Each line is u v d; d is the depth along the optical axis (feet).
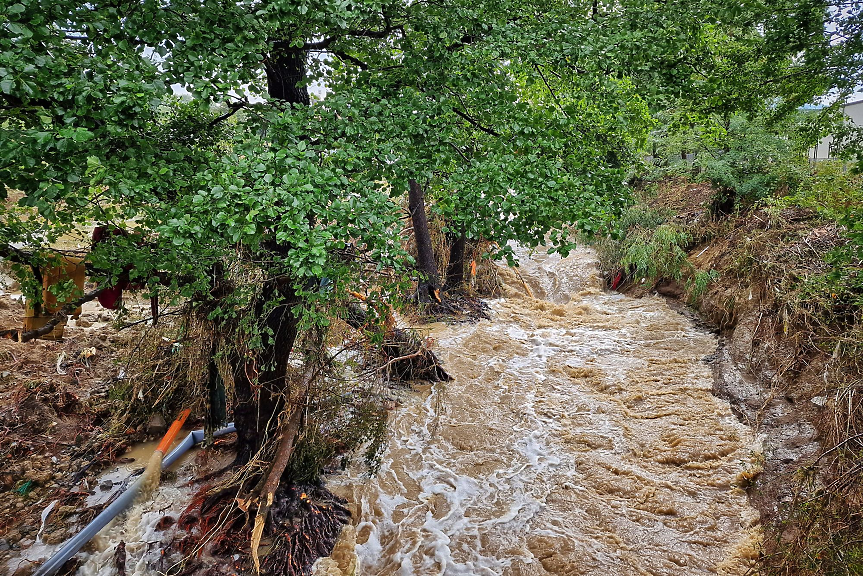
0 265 23.16
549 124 17.20
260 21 12.87
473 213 15.30
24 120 11.68
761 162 38.40
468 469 23.63
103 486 20.94
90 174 11.35
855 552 14.48
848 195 26.66
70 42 12.89
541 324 39.29
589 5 19.57
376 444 22.06
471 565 18.62
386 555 19.15
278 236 11.37
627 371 31.55
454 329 38.09
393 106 15.44
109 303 17.85
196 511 19.42
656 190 48.67
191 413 24.21
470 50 15.83
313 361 19.25
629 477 22.68
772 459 21.79
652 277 43.88
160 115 16.46
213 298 17.01
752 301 31.96
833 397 21.02
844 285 23.57
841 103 21.04
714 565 18.19
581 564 18.40
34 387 24.88
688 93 18.79
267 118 13.57
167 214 12.43
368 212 12.14
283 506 18.95
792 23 18.21
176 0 12.52
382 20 16.79
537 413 27.78
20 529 18.75
